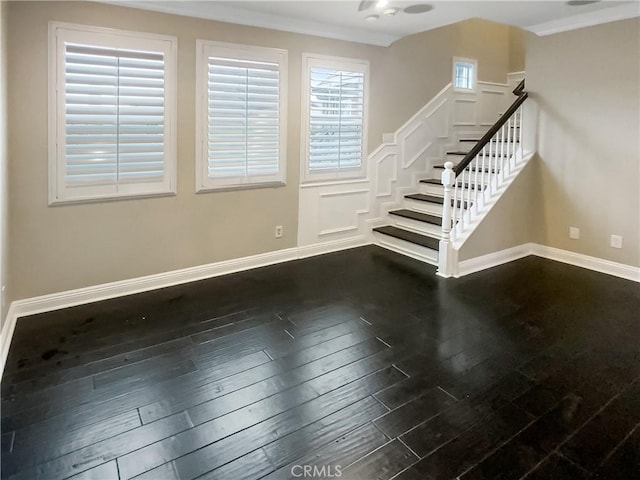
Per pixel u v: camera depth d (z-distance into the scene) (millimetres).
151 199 3742
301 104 4488
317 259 4773
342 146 4906
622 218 4262
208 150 3957
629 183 4172
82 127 3316
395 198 5504
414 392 2367
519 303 3613
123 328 3098
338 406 2242
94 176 3432
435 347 2869
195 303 3559
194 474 1788
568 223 4703
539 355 2766
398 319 3301
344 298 3707
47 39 3107
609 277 4266
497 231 4637
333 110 4746
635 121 4059
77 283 3498
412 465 1842
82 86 3273
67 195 3334
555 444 1963
